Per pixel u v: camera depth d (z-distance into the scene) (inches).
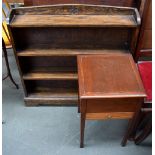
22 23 52.7
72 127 67.2
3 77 83.9
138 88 47.6
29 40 61.8
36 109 72.6
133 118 52.1
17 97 77.1
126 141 60.9
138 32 55.3
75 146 62.0
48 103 72.6
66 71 68.5
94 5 54.4
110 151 60.7
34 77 66.1
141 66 58.4
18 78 84.4
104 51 60.7
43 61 68.3
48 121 68.8
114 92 46.4
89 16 55.6
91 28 58.8
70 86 74.7
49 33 60.2
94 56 56.2
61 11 55.4
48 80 72.9
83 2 58.9
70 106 73.7
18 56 60.2
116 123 68.3
